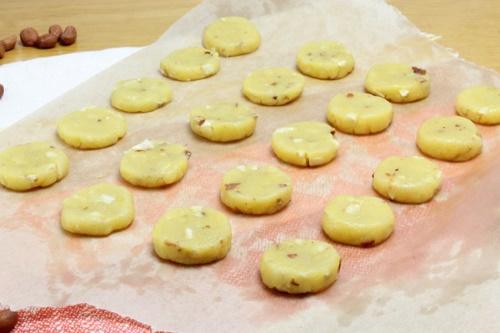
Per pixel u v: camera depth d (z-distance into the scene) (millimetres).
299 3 917
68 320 615
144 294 632
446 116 793
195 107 806
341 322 609
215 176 735
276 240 678
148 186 721
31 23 950
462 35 913
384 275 645
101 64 872
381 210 684
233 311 621
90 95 816
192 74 836
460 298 619
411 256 660
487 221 681
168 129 782
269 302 626
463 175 734
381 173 719
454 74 838
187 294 633
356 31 894
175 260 654
